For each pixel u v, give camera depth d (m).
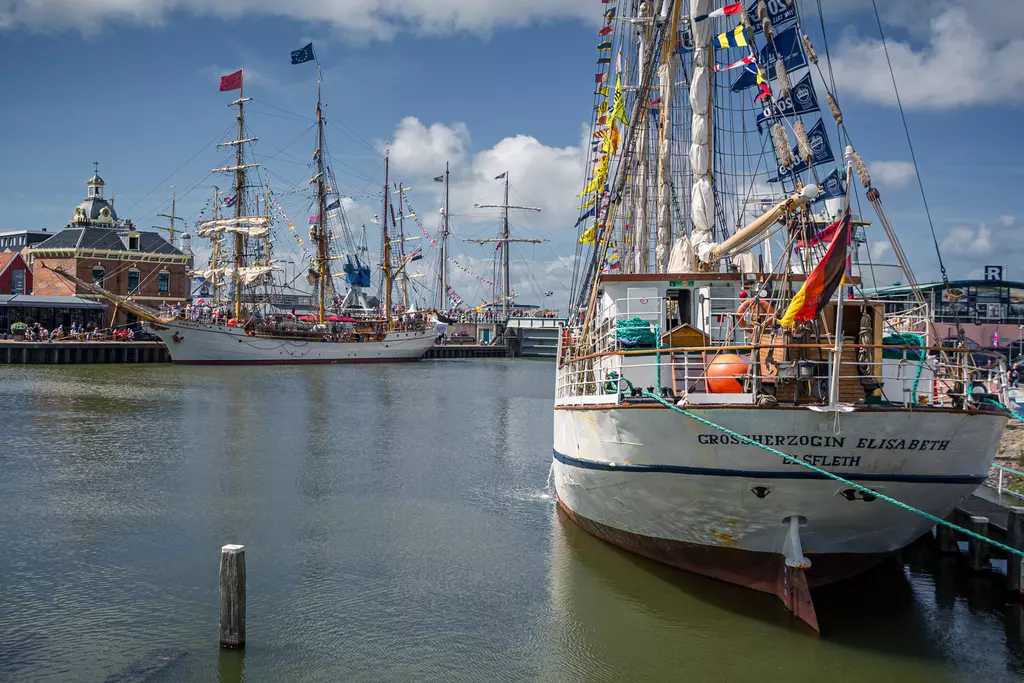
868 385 14.71
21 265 95.12
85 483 25.67
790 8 17.38
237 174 96.25
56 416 41.06
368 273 118.44
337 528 20.98
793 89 16.67
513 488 26.02
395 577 17.23
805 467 13.53
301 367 89.94
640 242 29.77
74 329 84.25
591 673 12.95
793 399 14.27
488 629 14.59
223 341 86.75
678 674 12.87
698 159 18.56
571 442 18.30
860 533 14.32
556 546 19.19
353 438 36.44
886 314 18.05
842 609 15.21
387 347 106.12
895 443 13.41
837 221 14.23
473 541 19.80
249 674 12.78
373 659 13.38
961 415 13.47
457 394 61.78
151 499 23.75
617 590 16.12
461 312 156.75
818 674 12.79
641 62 27.52
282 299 135.75
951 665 13.02
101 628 14.38
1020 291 47.72
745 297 16.95
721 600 15.47
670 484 14.67
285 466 29.17
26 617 14.80
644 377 15.98
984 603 15.43
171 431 37.12
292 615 15.17
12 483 25.53
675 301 18.22
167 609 15.29
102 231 97.38
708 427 13.78
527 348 138.50
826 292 13.05
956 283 47.53
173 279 100.12
